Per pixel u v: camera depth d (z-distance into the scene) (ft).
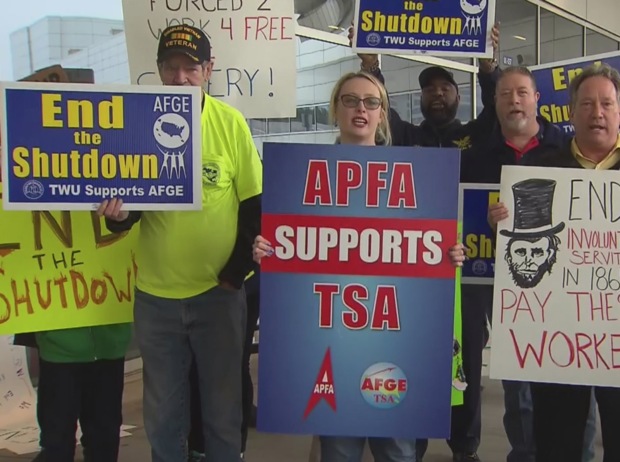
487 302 9.45
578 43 30.27
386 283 6.27
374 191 6.21
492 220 7.01
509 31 25.62
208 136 7.06
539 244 6.81
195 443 8.89
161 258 6.95
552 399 7.15
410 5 8.87
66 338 7.70
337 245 6.25
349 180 6.21
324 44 16.61
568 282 6.82
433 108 10.80
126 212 6.63
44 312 7.68
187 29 7.16
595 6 31.24
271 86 9.68
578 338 6.82
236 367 7.26
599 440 10.62
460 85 21.89
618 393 6.84
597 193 6.75
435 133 10.96
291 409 6.36
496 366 6.90
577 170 6.75
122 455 9.96
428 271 6.26
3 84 6.22
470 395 9.48
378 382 6.33
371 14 8.89
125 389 12.98
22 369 11.98
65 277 7.80
